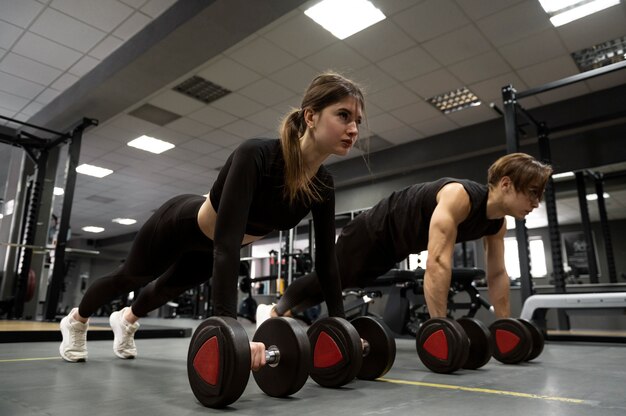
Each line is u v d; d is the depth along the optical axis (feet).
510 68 14.02
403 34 12.37
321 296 5.12
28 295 14.66
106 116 16.61
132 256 3.76
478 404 2.48
